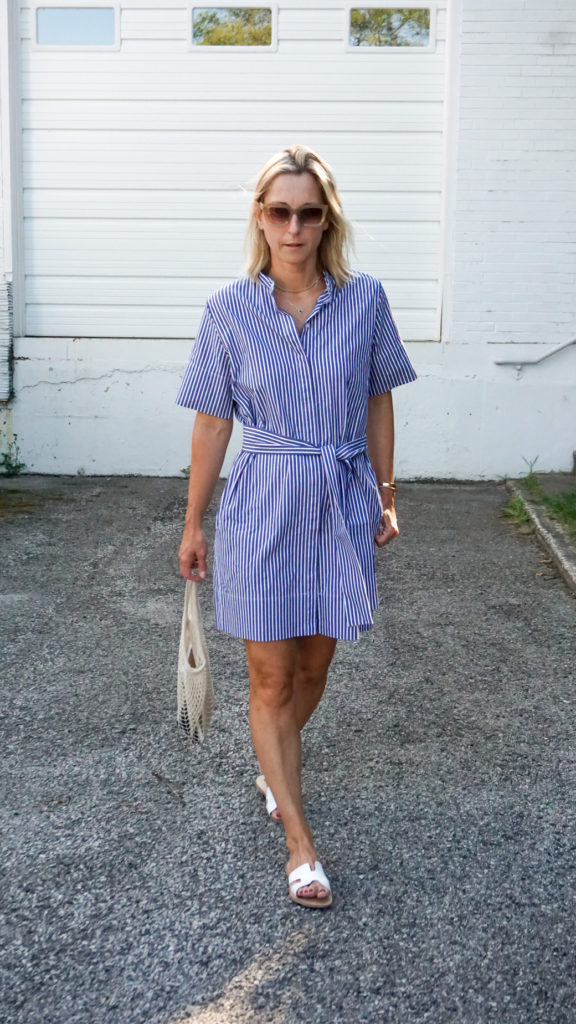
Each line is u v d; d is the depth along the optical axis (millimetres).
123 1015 2051
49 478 7820
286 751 2523
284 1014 2055
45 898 2443
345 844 2688
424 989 2129
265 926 2340
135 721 3465
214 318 2451
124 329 7883
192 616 2600
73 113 7625
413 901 2438
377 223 7652
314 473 2428
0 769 3107
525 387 7684
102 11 7500
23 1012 2059
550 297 7566
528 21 7230
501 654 4148
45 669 3943
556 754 3240
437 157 7551
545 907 2416
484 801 2922
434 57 7434
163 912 2391
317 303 2410
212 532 6137
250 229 2451
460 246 7535
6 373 7789
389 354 2580
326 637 2656
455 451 7781
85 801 2914
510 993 2117
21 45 7562
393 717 3514
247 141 7613
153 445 7906
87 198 7723
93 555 5602
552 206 7453
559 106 7328
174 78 7562
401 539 5992
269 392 2420
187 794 2961
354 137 7562
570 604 4805
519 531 6203
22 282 7828
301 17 7441
